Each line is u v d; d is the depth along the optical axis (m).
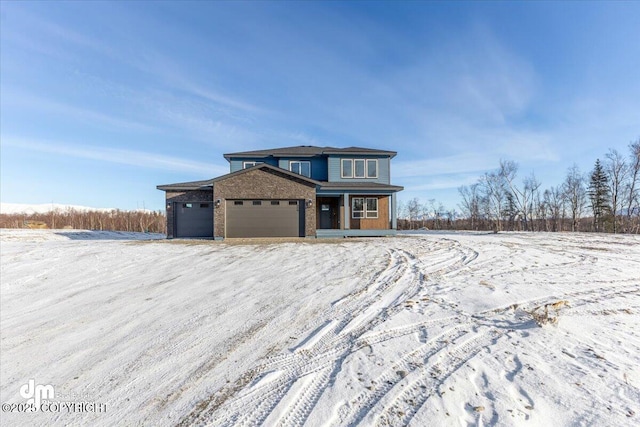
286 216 17.28
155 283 7.73
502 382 3.03
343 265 9.34
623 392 2.82
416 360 3.55
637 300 5.57
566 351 3.63
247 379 3.39
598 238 16.33
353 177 20.33
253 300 6.23
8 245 14.27
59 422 2.86
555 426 2.43
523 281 6.92
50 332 4.96
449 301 5.60
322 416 2.66
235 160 20.50
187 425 2.69
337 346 4.05
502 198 38.31
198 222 18.41
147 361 3.93
